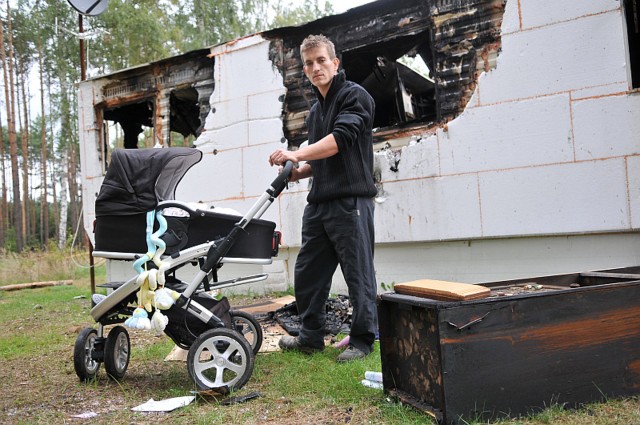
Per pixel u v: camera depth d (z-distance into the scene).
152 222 2.79
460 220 5.14
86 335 2.98
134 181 2.80
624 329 2.24
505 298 2.09
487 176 5.01
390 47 6.52
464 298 2.05
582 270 4.67
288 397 2.54
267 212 6.34
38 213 36.41
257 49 6.52
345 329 4.12
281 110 6.36
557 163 4.70
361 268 3.15
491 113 5.01
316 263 3.34
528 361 2.10
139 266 2.77
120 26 15.47
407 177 5.42
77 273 13.34
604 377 2.19
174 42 17.14
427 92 8.70
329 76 3.19
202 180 6.88
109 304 2.89
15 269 12.44
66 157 24.77
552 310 2.14
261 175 6.46
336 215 3.16
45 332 4.91
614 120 4.47
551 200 4.72
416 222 5.37
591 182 4.55
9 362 3.73
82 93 7.92
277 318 4.61
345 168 3.12
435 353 2.07
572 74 4.65
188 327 2.84
